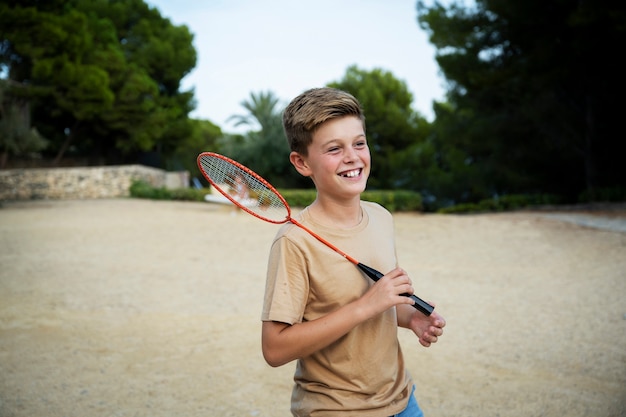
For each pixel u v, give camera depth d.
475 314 6.16
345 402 1.82
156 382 4.38
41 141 24.39
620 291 6.92
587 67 16.66
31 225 13.82
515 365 4.63
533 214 14.57
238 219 14.63
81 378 4.46
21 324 5.92
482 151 23.11
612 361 4.65
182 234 12.24
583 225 12.10
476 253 9.86
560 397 3.97
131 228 13.16
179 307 6.61
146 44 34.31
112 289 7.49
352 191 1.82
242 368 4.65
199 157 2.09
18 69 26.81
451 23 19.03
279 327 1.78
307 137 1.82
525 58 17.84
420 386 4.23
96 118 28.45
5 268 8.87
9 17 24.12
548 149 19.59
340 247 1.86
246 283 7.83
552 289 7.20
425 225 13.23
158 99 33.44
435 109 23.47
